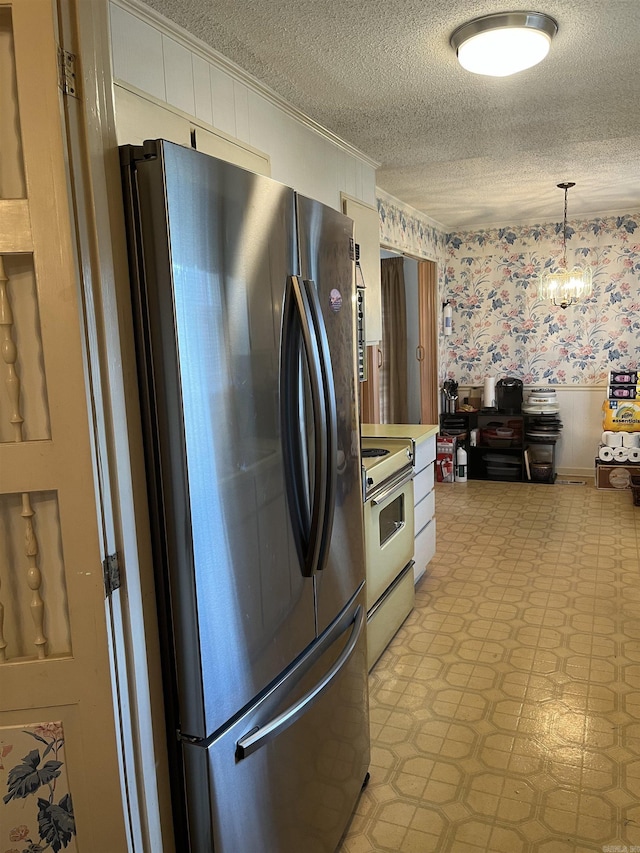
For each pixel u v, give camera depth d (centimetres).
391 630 284
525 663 264
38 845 122
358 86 239
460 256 595
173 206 114
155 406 121
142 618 125
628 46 208
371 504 251
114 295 116
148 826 127
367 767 198
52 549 116
